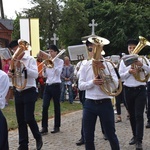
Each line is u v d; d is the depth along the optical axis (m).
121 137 7.30
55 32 23.45
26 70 5.66
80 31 26.08
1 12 27.80
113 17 28.17
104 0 30.11
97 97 4.72
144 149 6.27
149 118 8.31
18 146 6.61
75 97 14.30
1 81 4.02
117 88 4.77
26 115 5.87
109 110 4.74
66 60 13.39
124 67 6.17
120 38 27.34
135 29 27.86
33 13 22.92
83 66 4.88
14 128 8.31
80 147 6.56
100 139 7.14
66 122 9.24
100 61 4.62
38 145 6.12
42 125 7.72
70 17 23.92
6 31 18.97
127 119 9.51
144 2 30.03
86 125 4.77
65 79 13.38
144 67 5.96
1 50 6.01
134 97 6.20
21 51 5.62
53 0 23.19
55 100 7.81
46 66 7.57
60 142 6.97
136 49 5.93
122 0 30.06
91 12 28.67
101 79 4.64
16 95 5.93
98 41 4.55
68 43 26.53
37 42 10.27
